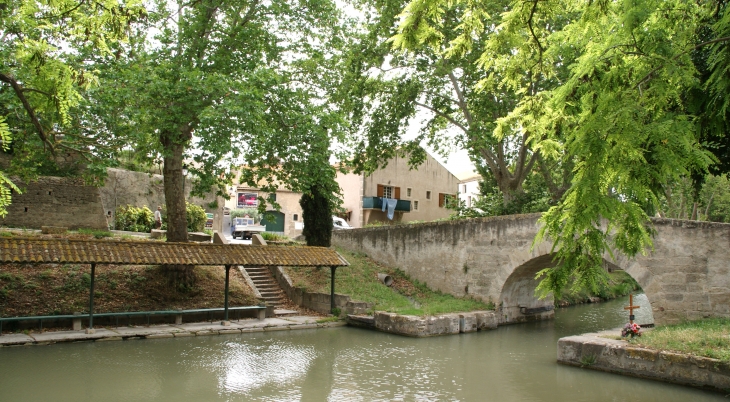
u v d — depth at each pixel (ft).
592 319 81.61
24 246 49.42
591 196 15.57
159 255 56.44
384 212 140.77
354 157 89.56
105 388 37.63
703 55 20.30
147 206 97.14
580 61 19.34
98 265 63.10
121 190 93.09
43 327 53.01
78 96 23.59
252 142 53.47
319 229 84.43
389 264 89.25
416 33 22.04
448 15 73.46
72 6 24.98
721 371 39.65
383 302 72.64
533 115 23.36
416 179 147.95
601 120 16.14
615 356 46.26
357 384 41.11
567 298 99.45
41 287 56.65
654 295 57.52
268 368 44.86
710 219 112.88
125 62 52.75
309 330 63.10
